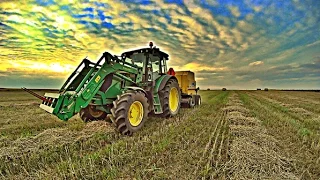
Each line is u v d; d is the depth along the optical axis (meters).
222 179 3.41
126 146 4.80
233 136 5.70
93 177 3.43
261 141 5.09
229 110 10.88
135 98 6.10
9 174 3.59
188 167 3.82
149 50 7.58
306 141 5.30
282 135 5.93
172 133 6.00
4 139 5.48
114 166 3.80
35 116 9.52
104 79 6.29
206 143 5.16
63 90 6.29
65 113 5.36
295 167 3.77
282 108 12.28
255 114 9.72
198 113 9.95
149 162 4.00
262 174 3.46
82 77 6.51
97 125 6.48
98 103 6.20
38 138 5.21
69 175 3.47
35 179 3.42
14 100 19.72
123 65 6.77
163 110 8.17
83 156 4.33
